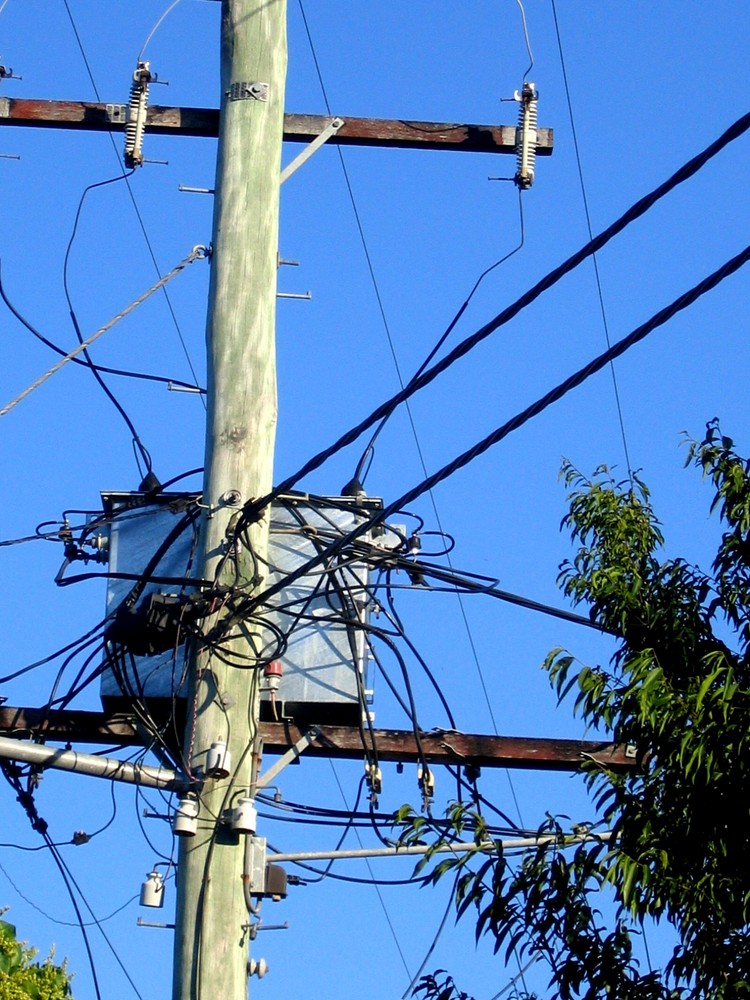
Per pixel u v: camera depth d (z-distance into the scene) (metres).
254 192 13.30
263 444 12.71
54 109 14.16
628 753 12.66
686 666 11.93
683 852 11.25
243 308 12.98
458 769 13.25
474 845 11.93
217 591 12.17
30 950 14.27
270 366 12.92
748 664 11.59
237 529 12.26
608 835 12.19
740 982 10.76
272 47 13.73
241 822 11.59
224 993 11.23
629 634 12.30
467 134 14.03
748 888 11.00
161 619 12.15
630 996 11.15
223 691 12.00
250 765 11.88
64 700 13.33
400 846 12.01
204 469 12.67
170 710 13.23
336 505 13.18
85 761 11.71
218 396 12.78
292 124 14.00
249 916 11.59
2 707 13.28
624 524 12.70
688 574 12.37
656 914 11.08
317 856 12.88
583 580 12.62
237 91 13.59
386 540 13.88
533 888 11.43
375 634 13.00
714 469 12.30
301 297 13.49
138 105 14.10
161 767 11.96
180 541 13.79
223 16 13.81
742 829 11.17
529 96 14.05
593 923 11.39
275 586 12.05
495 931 11.41
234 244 13.16
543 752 13.18
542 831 11.76
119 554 13.81
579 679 11.70
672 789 11.39
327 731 13.27
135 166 14.17
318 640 13.56
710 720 11.20
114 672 12.69
